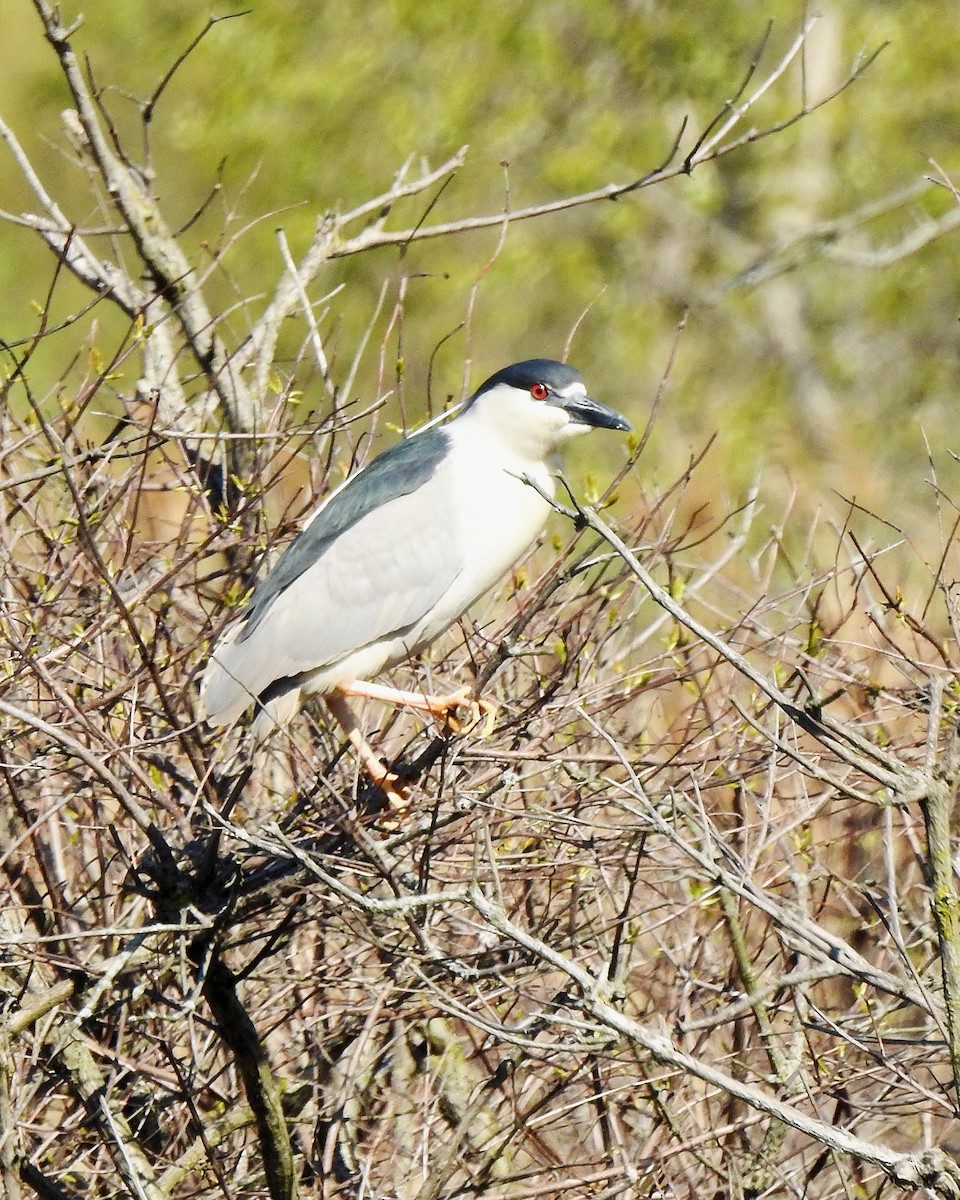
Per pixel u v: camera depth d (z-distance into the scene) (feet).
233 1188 29.91
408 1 89.20
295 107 90.02
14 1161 27.30
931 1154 21.03
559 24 94.73
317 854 27.99
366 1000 31.42
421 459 38.42
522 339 95.91
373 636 36.55
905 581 44.04
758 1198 27.91
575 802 31.96
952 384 93.35
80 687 31.81
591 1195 27.61
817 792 37.52
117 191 39.27
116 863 34.47
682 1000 30.83
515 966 28.35
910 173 96.02
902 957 23.75
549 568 35.17
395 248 87.10
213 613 34.55
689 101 94.94
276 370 44.24
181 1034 32.53
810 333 98.22
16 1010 28.02
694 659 36.11
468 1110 28.91
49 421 35.32
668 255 98.68
